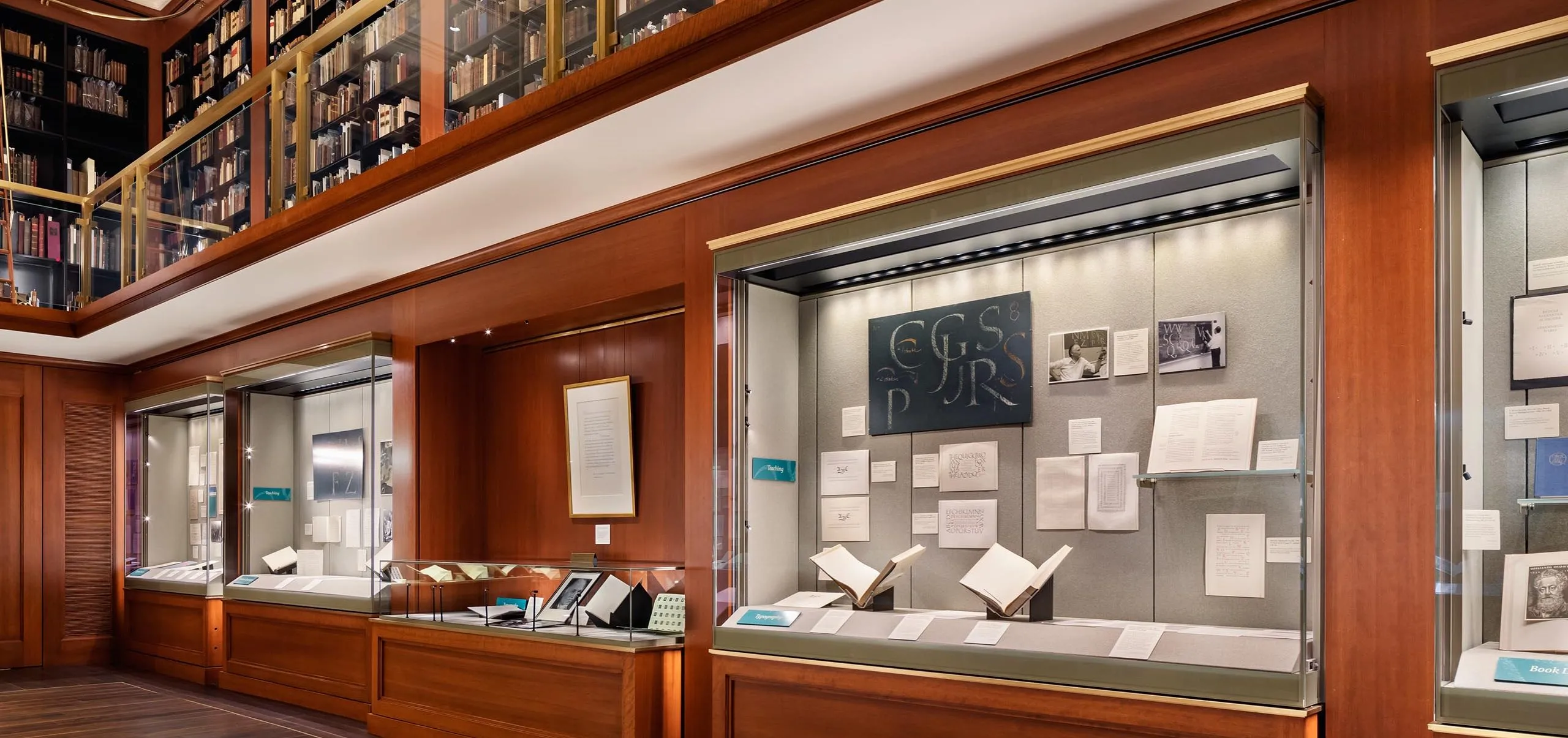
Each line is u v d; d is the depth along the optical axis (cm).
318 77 691
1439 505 315
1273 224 399
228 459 934
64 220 1017
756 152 519
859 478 516
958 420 482
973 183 426
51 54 1183
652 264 584
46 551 1073
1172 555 412
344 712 770
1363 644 333
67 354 1077
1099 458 438
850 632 457
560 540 700
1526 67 305
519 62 542
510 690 617
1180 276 422
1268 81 364
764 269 513
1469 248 331
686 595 544
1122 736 372
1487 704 303
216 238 788
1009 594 429
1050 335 458
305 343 866
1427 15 334
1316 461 348
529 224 638
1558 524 325
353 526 799
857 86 441
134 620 1073
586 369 689
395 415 759
